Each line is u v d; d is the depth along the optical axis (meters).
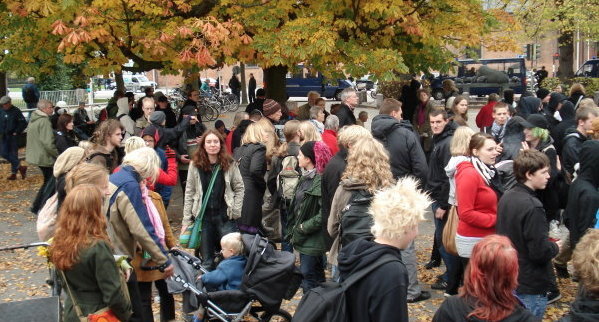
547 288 4.99
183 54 9.98
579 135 7.58
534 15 20.41
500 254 3.15
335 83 12.21
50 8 10.09
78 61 10.95
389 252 3.58
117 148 8.38
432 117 7.16
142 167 5.28
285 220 7.92
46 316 4.05
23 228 10.41
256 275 5.46
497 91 34.41
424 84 27.48
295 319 3.61
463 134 6.17
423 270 7.98
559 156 9.77
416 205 3.59
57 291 5.01
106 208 5.06
